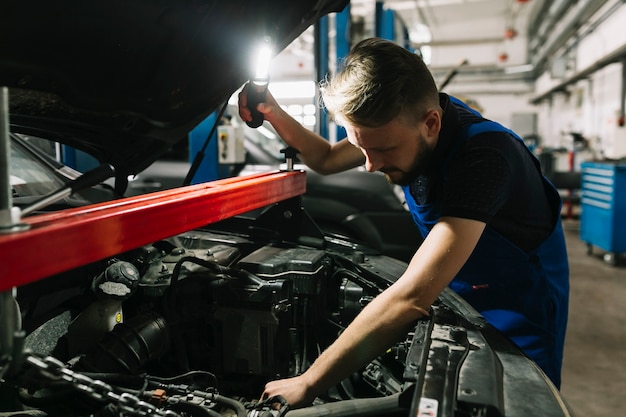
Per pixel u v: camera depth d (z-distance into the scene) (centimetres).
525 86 1213
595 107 847
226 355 118
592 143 825
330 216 289
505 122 1249
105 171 80
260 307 115
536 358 111
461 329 92
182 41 90
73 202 148
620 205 433
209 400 95
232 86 111
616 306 342
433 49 1209
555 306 114
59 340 114
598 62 677
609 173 439
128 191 290
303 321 128
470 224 84
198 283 120
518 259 107
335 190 289
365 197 287
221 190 103
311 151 148
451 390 73
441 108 96
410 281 83
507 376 83
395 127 84
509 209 101
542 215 109
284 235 156
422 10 995
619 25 706
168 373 126
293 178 145
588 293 372
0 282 53
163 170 314
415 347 89
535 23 988
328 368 85
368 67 82
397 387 111
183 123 109
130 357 104
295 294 126
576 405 217
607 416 208
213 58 99
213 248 141
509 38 1090
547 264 112
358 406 84
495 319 115
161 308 122
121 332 107
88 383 73
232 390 120
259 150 346
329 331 139
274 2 100
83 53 81
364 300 132
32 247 56
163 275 122
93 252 67
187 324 124
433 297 83
